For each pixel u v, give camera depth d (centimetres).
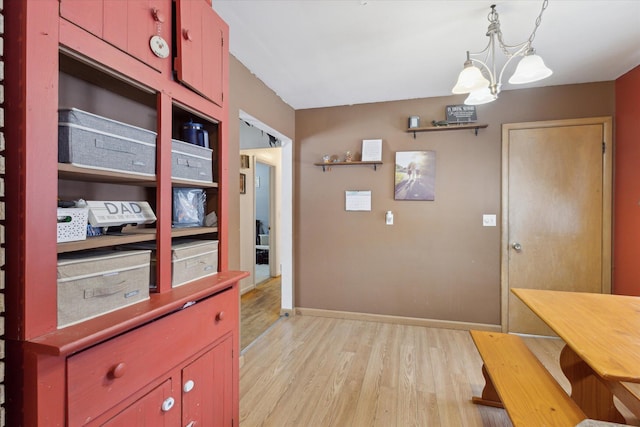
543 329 285
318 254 344
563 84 276
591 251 273
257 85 265
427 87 286
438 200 309
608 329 137
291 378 218
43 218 71
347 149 333
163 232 108
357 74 259
